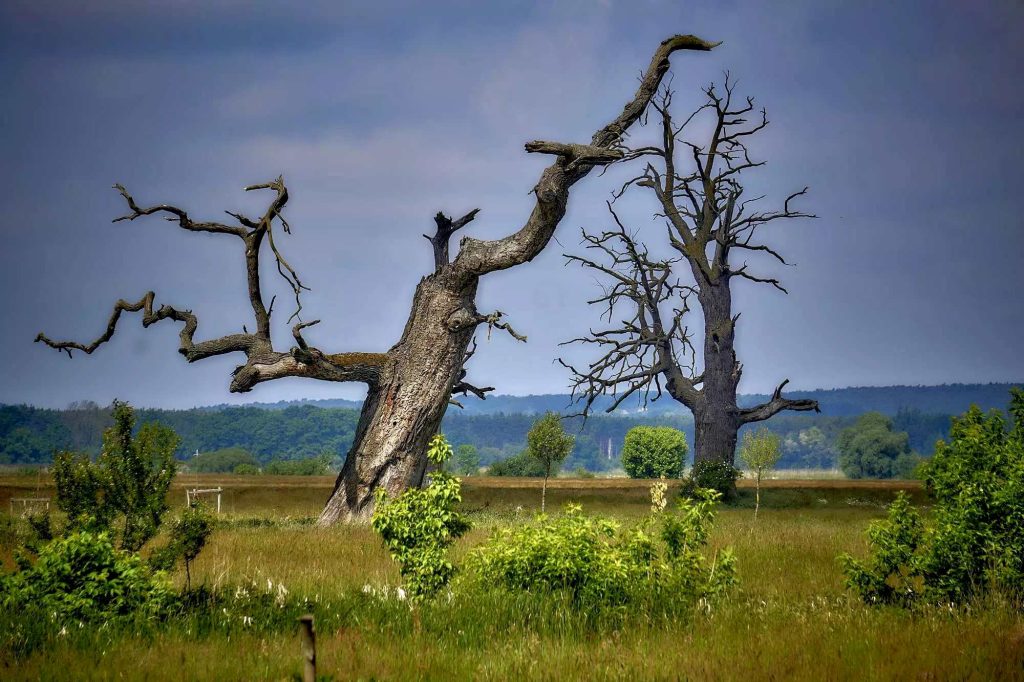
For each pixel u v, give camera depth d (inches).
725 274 7568.9
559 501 5556.1
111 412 2146.9
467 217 4665.4
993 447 2149.4
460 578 2006.6
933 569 1989.4
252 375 4318.4
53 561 1702.8
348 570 2454.5
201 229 4397.1
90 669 1378.0
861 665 1462.8
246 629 1663.4
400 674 1406.3
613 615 1811.0
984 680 1370.6
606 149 4003.4
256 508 5226.4
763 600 2073.1
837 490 6171.3
